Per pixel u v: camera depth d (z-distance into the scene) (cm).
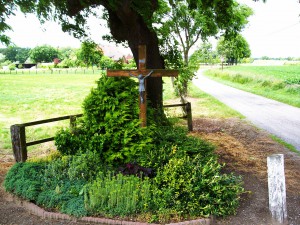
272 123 1384
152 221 499
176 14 1606
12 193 596
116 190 519
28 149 1016
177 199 534
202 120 1488
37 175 625
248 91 2822
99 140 686
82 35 1109
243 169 775
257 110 1752
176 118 1216
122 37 957
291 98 2144
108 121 706
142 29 923
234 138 1121
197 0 1116
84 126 758
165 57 1173
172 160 598
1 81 4834
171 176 558
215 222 519
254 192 636
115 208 513
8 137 1194
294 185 677
